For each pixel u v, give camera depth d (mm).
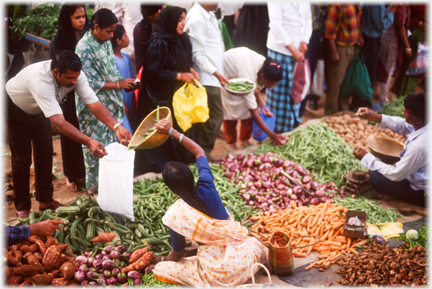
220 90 5359
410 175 4316
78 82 3760
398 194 4426
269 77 5137
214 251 3262
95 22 3988
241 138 5844
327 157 5008
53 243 3391
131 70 4922
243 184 4516
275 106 5988
